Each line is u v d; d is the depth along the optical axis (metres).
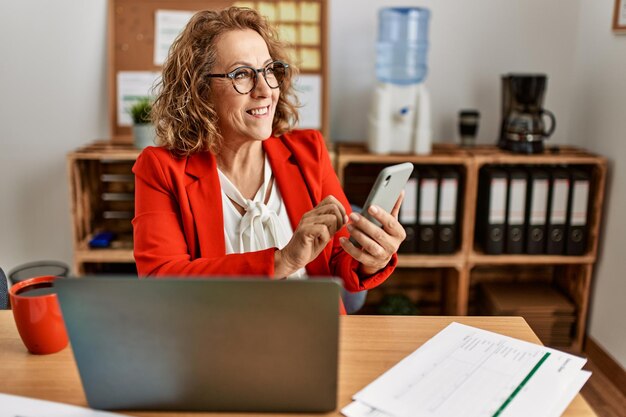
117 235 2.63
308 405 0.84
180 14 2.58
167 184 1.40
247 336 0.80
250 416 0.84
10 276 2.54
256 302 0.78
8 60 2.58
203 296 0.78
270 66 1.43
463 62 2.67
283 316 0.78
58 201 2.73
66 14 2.56
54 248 2.77
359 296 1.69
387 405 0.84
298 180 1.51
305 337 0.80
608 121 2.43
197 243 1.40
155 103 1.50
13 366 0.96
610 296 2.46
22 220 2.73
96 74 2.63
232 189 1.47
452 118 2.73
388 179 1.09
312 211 1.22
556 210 2.46
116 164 2.68
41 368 0.96
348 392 0.88
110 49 2.58
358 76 2.68
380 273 1.32
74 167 2.37
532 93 2.40
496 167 2.54
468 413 0.81
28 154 2.68
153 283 0.77
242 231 1.44
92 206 2.62
